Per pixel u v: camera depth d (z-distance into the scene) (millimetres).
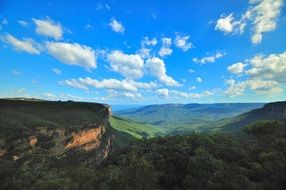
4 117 82188
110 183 34469
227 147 52969
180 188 43156
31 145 78125
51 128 88062
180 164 47656
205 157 46062
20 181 43875
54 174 44594
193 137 61719
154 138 71312
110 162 55188
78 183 36031
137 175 35438
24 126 79938
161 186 44312
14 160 68812
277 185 38656
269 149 51281
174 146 55156
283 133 61500
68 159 92875
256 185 38156
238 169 43062
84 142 108875
